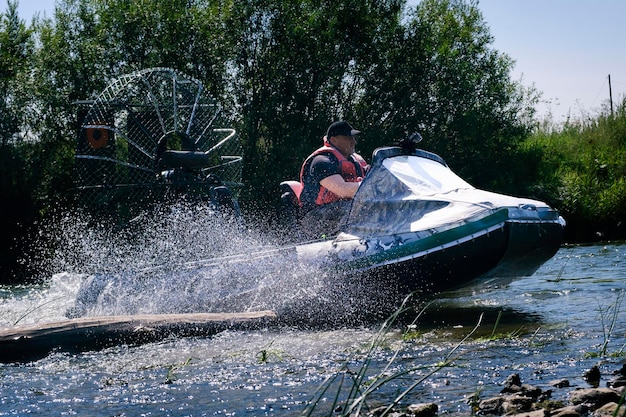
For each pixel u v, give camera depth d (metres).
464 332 5.86
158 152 8.24
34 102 22.28
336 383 4.32
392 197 6.70
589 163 23.16
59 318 7.82
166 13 22.16
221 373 4.76
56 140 22.30
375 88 22.77
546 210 6.41
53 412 4.01
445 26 23.86
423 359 4.86
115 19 22.31
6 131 21.67
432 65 23.08
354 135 7.42
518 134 23.78
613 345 5.00
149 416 3.84
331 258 6.61
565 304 7.02
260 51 22.19
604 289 7.85
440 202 6.48
